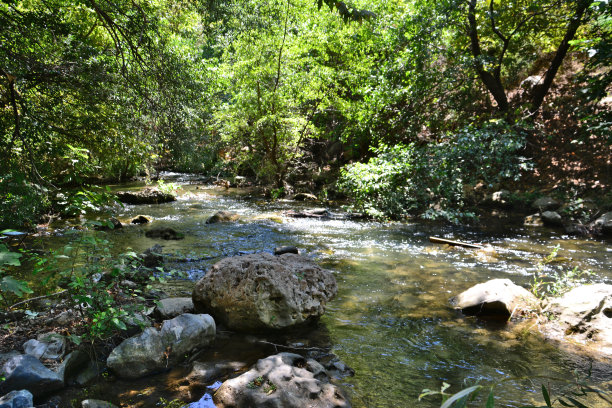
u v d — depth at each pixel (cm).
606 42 740
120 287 443
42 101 654
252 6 1387
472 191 1147
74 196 418
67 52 662
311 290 432
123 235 873
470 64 1179
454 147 1079
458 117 1382
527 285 564
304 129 1580
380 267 654
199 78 802
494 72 1238
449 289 553
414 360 365
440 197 1126
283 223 1025
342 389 315
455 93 1312
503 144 1041
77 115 691
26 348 337
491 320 456
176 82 673
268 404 277
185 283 563
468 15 1191
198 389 313
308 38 1611
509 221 1004
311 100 1659
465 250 764
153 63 611
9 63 569
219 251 748
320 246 795
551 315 452
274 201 1399
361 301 511
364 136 1584
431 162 1092
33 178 536
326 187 1515
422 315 469
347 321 452
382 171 1120
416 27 1236
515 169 1061
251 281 409
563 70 1366
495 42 1316
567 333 419
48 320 388
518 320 455
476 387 86
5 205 551
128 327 384
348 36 1606
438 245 804
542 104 1309
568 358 367
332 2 288
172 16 783
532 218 985
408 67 1255
